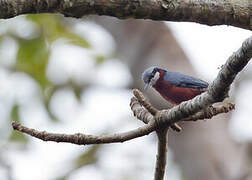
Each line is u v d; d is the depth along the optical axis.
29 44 13.70
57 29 13.84
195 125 12.48
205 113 6.78
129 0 6.41
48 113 14.17
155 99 12.89
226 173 11.82
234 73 5.75
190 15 6.80
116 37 14.09
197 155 12.18
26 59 13.83
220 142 12.26
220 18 6.94
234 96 13.99
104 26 14.27
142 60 13.49
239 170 11.71
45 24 13.73
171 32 13.99
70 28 14.26
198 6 6.80
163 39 13.70
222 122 12.77
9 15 6.01
